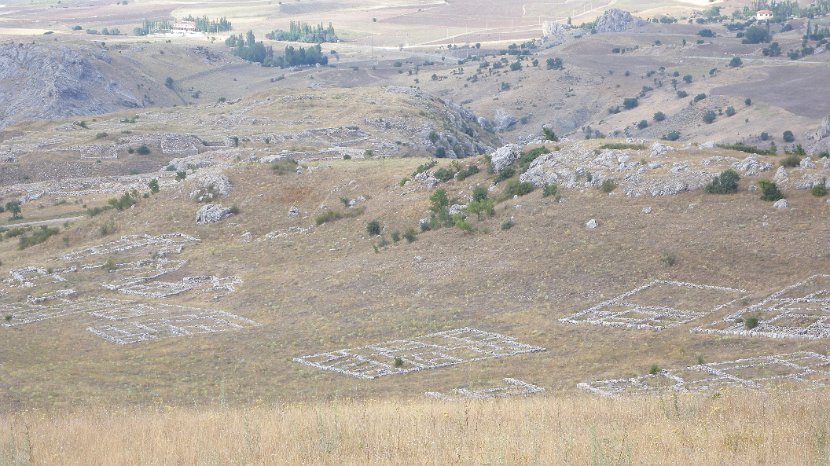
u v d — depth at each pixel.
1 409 51.97
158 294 92.38
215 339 74.31
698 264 75.62
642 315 69.19
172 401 54.97
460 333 70.31
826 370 52.75
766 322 63.16
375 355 66.50
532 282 78.75
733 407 35.44
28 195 175.75
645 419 33.84
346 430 32.88
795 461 25.56
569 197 93.38
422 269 86.19
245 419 34.28
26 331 81.25
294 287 88.81
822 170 84.31
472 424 34.22
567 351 63.34
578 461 26.12
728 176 86.19
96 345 74.81
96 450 31.39
